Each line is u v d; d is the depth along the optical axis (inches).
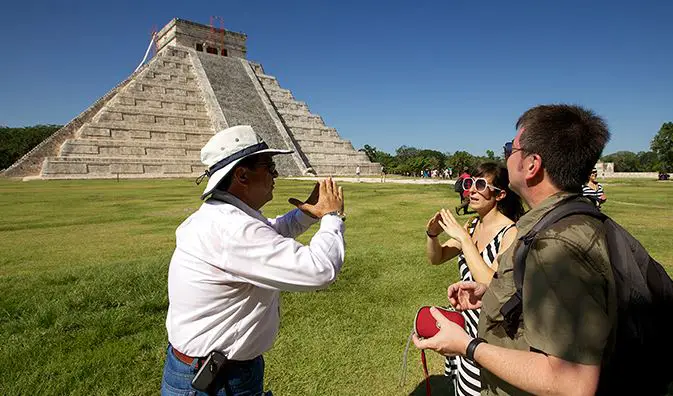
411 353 165.6
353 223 475.2
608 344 58.7
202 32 2389.3
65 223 491.2
